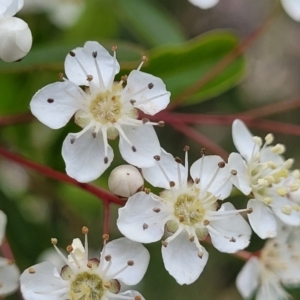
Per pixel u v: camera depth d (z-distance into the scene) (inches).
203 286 5.7
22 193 5.1
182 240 4.3
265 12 6.2
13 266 4.4
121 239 4.2
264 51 6.3
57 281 4.2
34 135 5.0
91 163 4.3
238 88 5.9
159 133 5.9
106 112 4.3
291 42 6.4
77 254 4.3
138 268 4.2
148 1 5.4
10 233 5.0
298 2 4.8
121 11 5.3
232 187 4.4
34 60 4.7
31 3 5.1
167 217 4.3
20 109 4.9
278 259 4.6
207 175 4.3
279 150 4.5
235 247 4.3
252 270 4.6
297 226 4.6
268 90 6.2
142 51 4.8
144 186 4.4
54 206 5.2
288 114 6.1
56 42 4.9
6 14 4.4
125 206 4.2
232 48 4.9
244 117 4.8
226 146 5.8
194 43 4.8
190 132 4.8
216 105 5.8
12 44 4.4
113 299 4.2
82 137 4.3
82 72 4.4
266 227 4.4
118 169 4.3
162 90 4.4
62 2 5.3
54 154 5.0
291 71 6.3
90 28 5.3
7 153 4.5
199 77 4.9
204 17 6.1
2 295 4.3
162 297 5.3
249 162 4.5
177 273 4.2
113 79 4.4
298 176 4.5
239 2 6.2
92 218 5.2
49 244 5.0
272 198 4.5
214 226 4.3
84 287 4.2
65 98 4.3
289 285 4.8
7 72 4.6
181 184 4.3
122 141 4.3
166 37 5.3
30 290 4.2
